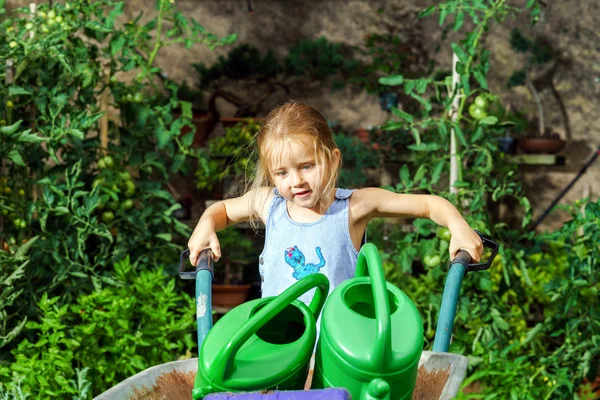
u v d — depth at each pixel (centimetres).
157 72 441
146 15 627
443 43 655
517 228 632
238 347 142
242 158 551
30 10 407
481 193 381
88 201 383
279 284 216
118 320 335
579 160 643
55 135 379
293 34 653
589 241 377
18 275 340
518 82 643
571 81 646
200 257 202
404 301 152
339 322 146
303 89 654
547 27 647
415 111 645
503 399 353
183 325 354
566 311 373
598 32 643
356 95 653
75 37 410
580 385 389
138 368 330
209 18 645
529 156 600
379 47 655
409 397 145
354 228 219
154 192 422
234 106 646
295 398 133
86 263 384
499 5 381
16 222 376
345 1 655
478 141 405
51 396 304
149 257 420
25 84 382
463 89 393
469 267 192
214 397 136
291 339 162
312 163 190
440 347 182
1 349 356
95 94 421
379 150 595
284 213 218
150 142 443
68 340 320
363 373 139
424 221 381
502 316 393
